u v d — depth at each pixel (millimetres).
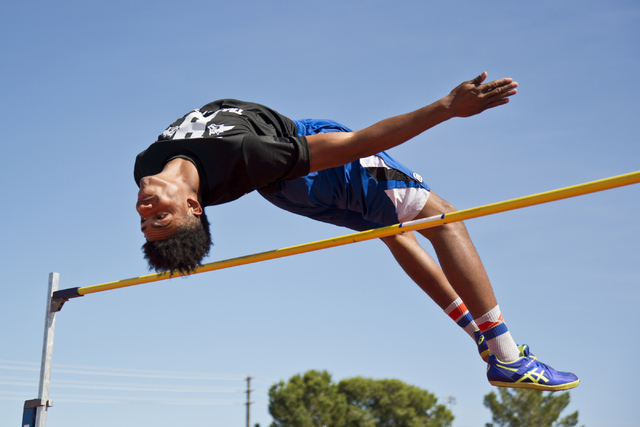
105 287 3984
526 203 2480
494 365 2945
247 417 25156
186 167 2629
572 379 2975
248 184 2684
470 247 2996
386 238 3318
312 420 23375
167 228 2545
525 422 23703
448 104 2611
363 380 25828
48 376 4270
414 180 3080
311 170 2709
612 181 2246
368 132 2662
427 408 25125
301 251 3104
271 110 3033
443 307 3352
